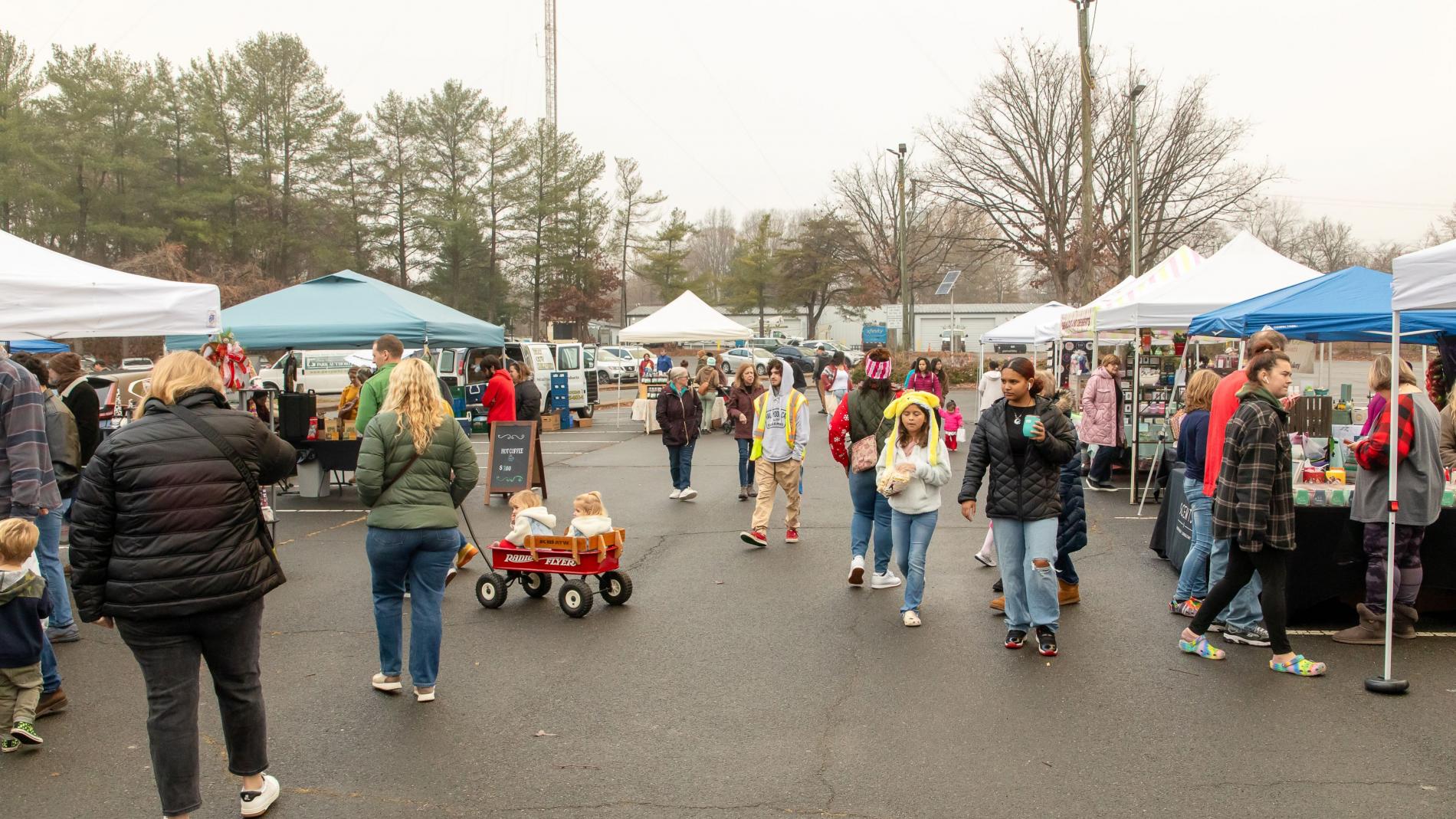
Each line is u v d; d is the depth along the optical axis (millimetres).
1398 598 6027
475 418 22391
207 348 9703
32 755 4559
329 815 3916
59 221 38812
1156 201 38969
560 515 11672
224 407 3910
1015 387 5812
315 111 45656
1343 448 8688
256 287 41875
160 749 3643
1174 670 5594
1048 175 39719
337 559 9016
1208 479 6184
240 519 3768
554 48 74062
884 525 7473
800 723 4867
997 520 6004
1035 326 20000
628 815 3904
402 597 5320
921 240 54875
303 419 12398
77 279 7109
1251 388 5414
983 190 40844
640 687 5434
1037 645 6094
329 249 46250
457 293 51375
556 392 23609
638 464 16578
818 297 67125
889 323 57125
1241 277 11789
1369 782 4117
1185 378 12188
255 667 3908
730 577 8117
